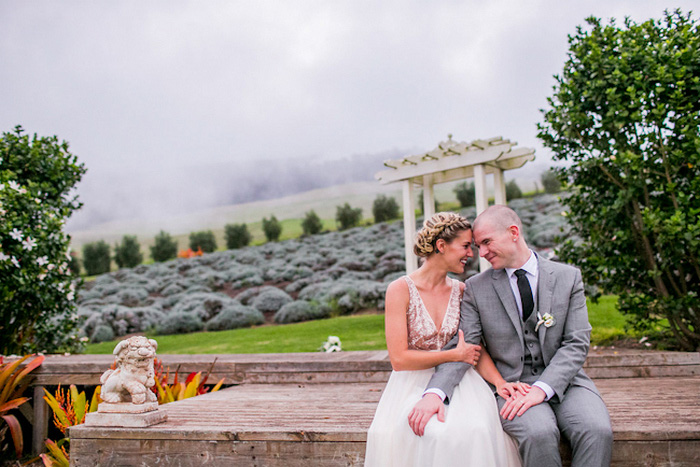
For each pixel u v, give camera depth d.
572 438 1.93
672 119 3.91
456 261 2.27
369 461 2.06
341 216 27.17
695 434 1.99
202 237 28.98
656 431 2.02
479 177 5.72
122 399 2.48
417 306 2.29
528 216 18.66
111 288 19.42
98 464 2.35
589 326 2.14
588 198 4.48
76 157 6.33
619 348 4.51
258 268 20.27
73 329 6.23
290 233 29.17
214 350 7.57
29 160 5.89
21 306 5.34
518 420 1.95
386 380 3.86
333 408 2.82
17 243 5.14
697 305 3.89
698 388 3.04
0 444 4.16
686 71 3.84
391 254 17.45
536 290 2.20
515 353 2.19
